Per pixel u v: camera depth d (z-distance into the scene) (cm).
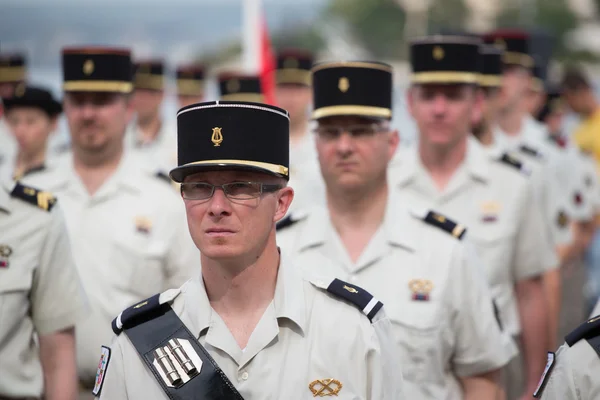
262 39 2417
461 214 1524
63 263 1195
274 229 899
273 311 888
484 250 1516
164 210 1495
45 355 1196
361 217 1222
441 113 1484
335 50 6700
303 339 889
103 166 1506
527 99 2520
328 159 1209
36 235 1173
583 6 6750
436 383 1186
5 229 1166
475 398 1209
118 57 1484
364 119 1198
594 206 2305
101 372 902
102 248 1470
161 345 888
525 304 1548
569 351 927
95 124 1477
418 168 1538
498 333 1206
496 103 1794
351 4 6700
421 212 1238
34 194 1187
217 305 896
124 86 1491
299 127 2345
